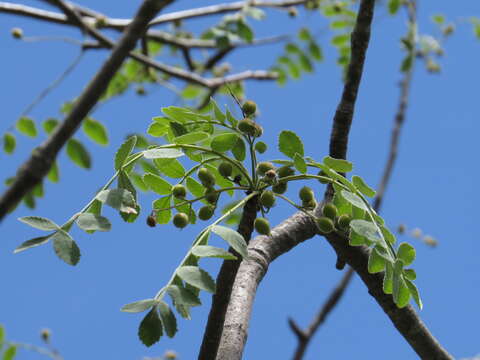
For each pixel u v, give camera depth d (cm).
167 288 262
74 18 642
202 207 318
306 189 312
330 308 582
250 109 322
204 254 270
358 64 375
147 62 788
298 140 311
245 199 302
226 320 328
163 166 332
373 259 293
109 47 649
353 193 305
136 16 196
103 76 191
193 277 264
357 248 385
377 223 310
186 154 332
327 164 309
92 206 295
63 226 278
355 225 294
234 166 324
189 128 329
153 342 253
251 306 338
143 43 808
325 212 312
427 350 394
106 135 603
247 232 297
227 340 321
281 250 368
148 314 255
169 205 335
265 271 358
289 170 316
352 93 378
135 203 291
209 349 284
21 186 175
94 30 645
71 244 269
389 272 292
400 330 393
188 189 338
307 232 376
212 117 327
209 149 316
